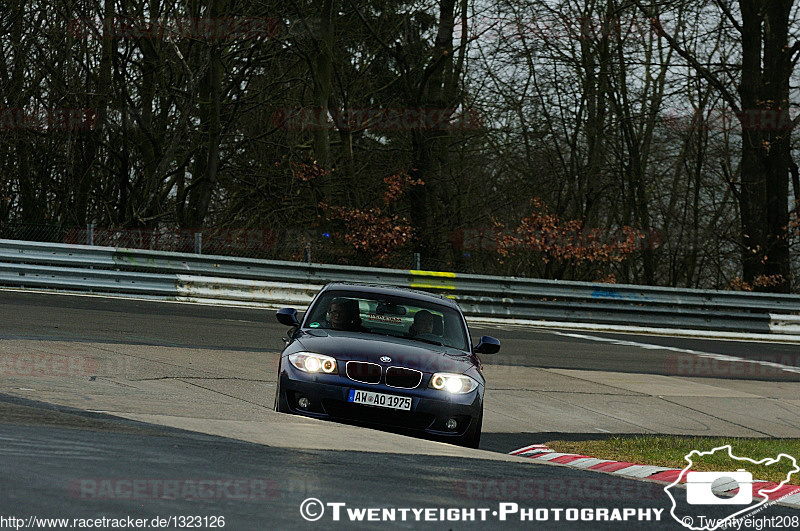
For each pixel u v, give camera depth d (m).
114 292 45.12
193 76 59.12
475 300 51.75
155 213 63.06
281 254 60.75
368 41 69.00
